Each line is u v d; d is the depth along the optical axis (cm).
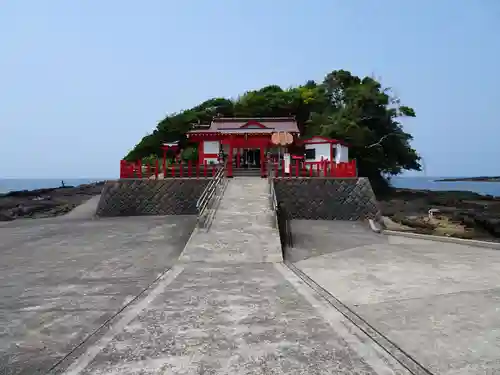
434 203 3406
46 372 433
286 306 647
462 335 524
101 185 4759
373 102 3816
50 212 2606
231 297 698
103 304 677
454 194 4412
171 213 1988
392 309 635
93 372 426
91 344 504
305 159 2580
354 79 4372
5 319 609
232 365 436
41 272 934
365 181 1919
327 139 2481
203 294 720
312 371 423
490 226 2017
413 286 779
